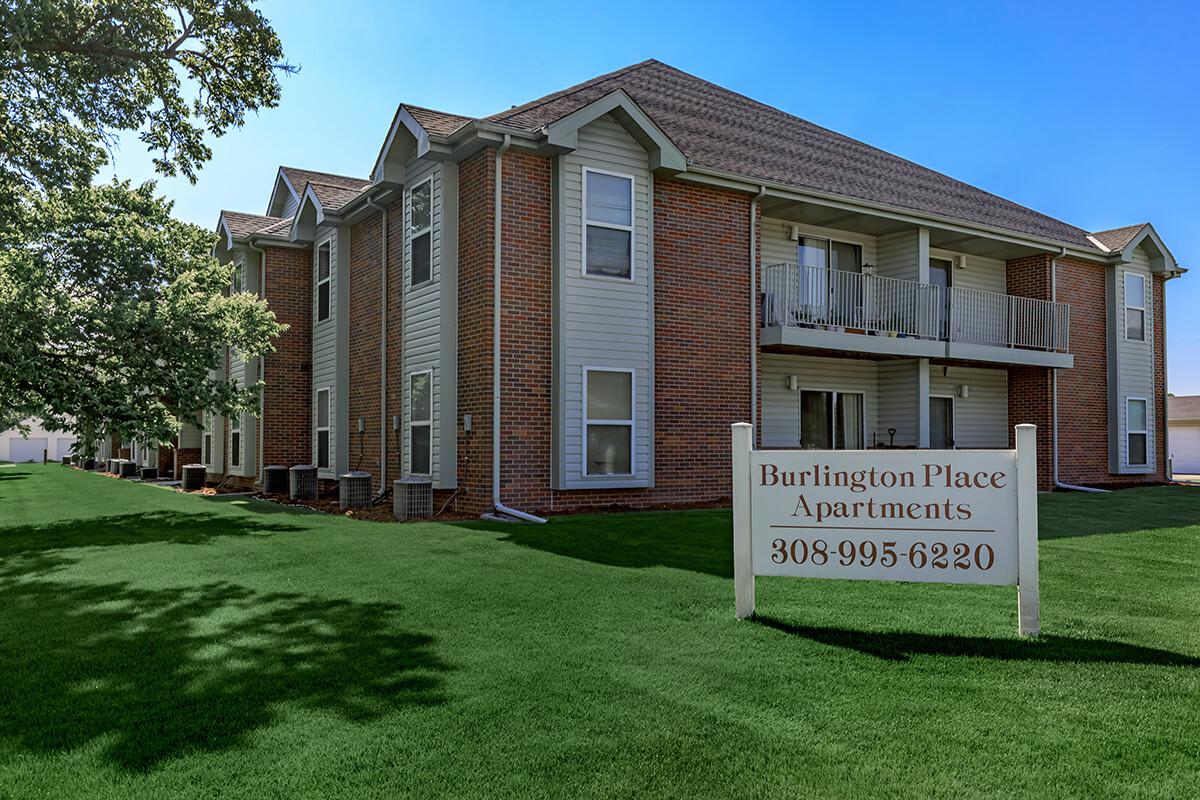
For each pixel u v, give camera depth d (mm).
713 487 13648
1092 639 4879
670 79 18078
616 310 12602
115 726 3539
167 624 5305
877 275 17078
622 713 3666
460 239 12562
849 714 3648
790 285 15555
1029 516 5008
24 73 11609
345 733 3441
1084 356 19469
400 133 13547
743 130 16875
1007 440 19203
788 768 3094
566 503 12180
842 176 16484
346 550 8227
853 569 5328
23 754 3246
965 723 3539
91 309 12945
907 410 16844
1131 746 3285
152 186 16359
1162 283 21312
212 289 16078
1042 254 18719
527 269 12055
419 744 3322
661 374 13188
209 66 12180
